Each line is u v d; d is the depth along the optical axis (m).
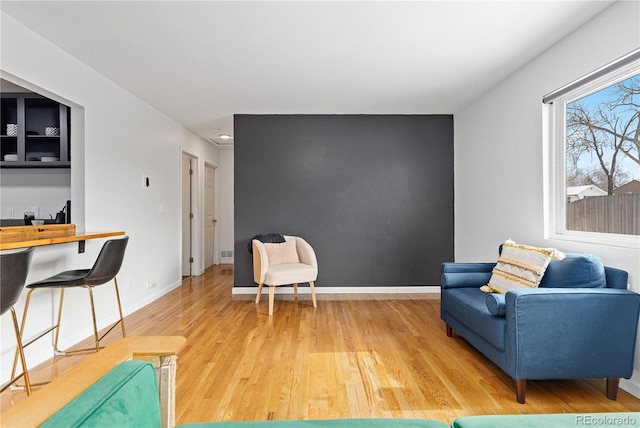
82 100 3.22
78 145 3.24
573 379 2.30
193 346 3.01
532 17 2.54
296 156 5.00
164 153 4.93
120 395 0.86
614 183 2.50
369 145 5.02
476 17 2.54
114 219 3.71
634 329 2.08
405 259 5.04
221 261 7.64
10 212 3.75
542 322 2.07
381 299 4.67
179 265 5.44
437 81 3.77
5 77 2.56
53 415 0.75
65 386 0.90
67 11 2.42
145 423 0.91
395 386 2.31
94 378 0.95
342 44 2.94
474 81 3.77
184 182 6.18
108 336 3.26
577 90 2.73
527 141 3.31
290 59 3.22
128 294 3.98
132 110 4.09
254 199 4.97
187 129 5.80
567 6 2.40
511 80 3.58
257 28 2.68
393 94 4.18
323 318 3.82
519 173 3.45
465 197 4.68
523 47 3.00
